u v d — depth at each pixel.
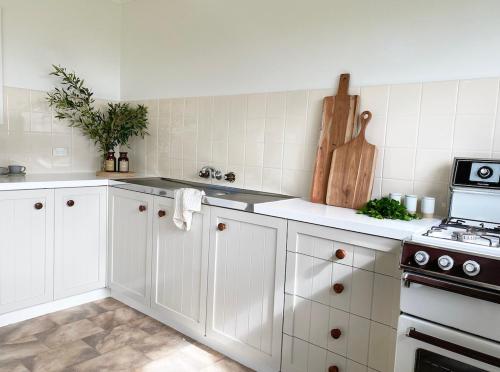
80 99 3.30
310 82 2.36
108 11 3.47
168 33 3.17
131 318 2.69
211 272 2.25
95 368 2.10
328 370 1.78
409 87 1.99
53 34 3.13
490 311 1.23
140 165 3.45
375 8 2.09
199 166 2.98
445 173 1.90
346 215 1.80
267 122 2.56
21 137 3.00
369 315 1.64
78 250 2.82
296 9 2.40
